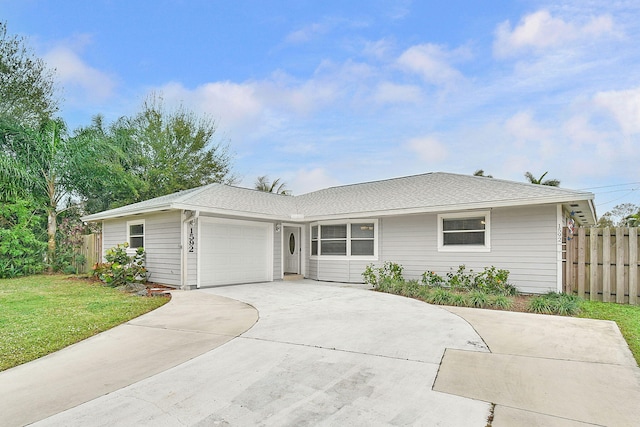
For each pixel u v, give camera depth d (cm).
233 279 1234
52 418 308
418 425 297
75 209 1945
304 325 630
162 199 1379
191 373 408
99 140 1681
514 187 1080
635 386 377
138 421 302
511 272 1034
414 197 1257
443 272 1148
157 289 1077
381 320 671
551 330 603
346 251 1341
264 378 394
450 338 552
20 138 1522
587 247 952
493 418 308
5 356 466
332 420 304
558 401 341
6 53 1803
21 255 1438
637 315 743
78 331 583
